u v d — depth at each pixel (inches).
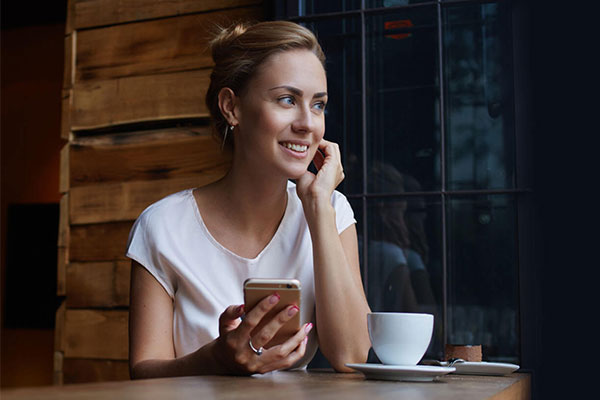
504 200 82.3
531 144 82.0
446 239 83.7
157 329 56.6
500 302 81.3
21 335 191.0
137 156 101.7
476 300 82.1
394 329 43.7
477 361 52.5
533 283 80.4
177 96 99.7
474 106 84.4
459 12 85.7
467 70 85.0
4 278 195.5
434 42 86.3
